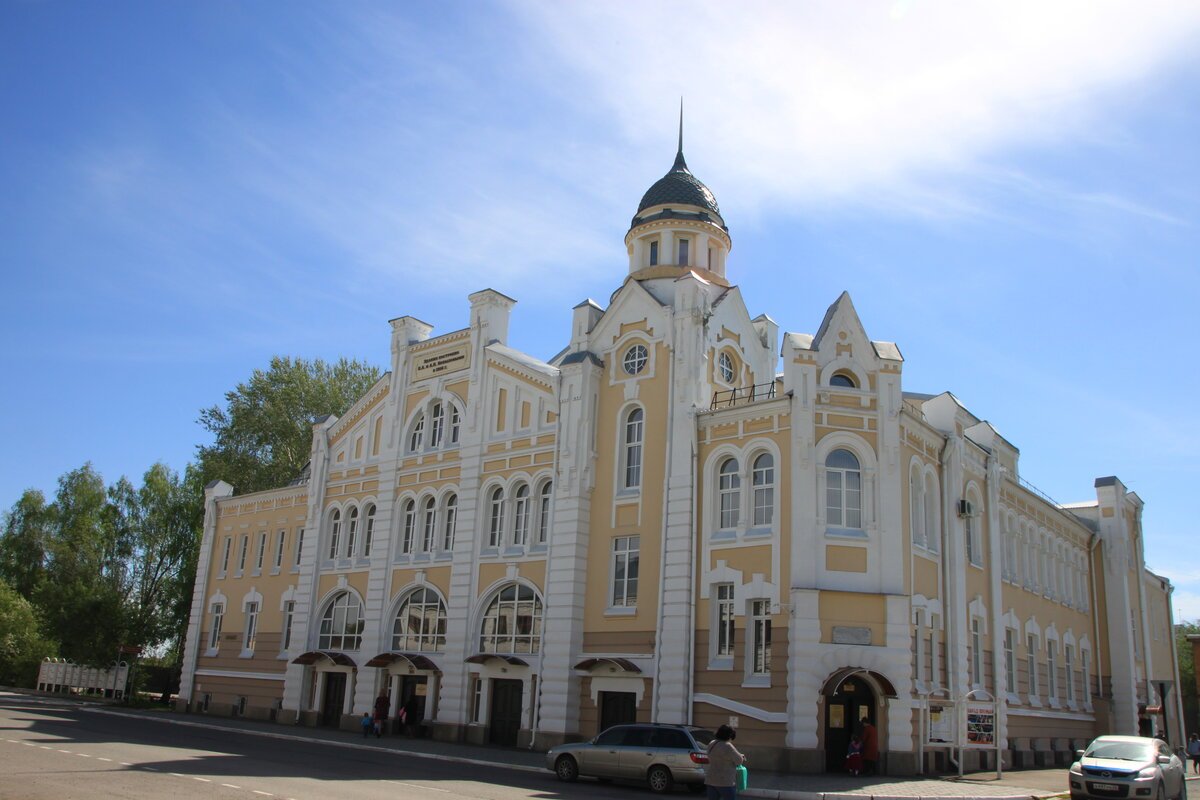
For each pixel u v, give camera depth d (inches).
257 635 1995.6
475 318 1721.2
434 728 1528.1
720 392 1418.6
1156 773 938.7
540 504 1525.6
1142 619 2164.1
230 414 2834.6
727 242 1672.0
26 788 665.6
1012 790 1024.9
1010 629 1616.6
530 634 1461.6
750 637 1208.2
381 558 1728.6
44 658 3029.0
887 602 1171.3
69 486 3282.5
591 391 1483.8
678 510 1322.6
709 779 633.0
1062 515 1935.3
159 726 1530.5
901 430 1261.1
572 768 1005.8
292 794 713.6
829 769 1138.0
